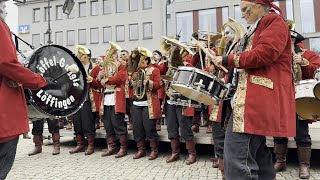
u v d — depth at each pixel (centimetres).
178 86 308
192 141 543
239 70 258
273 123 236
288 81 251
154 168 515
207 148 679
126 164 550
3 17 260
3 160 262
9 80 259
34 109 298
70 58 321
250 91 243
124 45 3431
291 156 586
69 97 316
